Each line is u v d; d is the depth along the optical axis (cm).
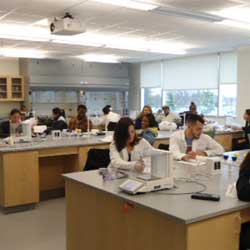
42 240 349
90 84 1113
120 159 313
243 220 212
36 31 671
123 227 227
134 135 334
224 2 480
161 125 677
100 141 508
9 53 927
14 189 430
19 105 1047
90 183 254
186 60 1038
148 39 767
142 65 1184
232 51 920
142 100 1195
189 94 1046
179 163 283
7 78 993
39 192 490
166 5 484
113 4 475
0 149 425
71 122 666
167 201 210
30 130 510
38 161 462
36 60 1012
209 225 191
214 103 978
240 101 851
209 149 375
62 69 1056
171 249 193
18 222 402
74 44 799
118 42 802
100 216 248
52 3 477
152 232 205
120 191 231
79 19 570
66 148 476
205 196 214
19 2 472
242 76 845
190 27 637
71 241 283
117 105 1189
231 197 217
